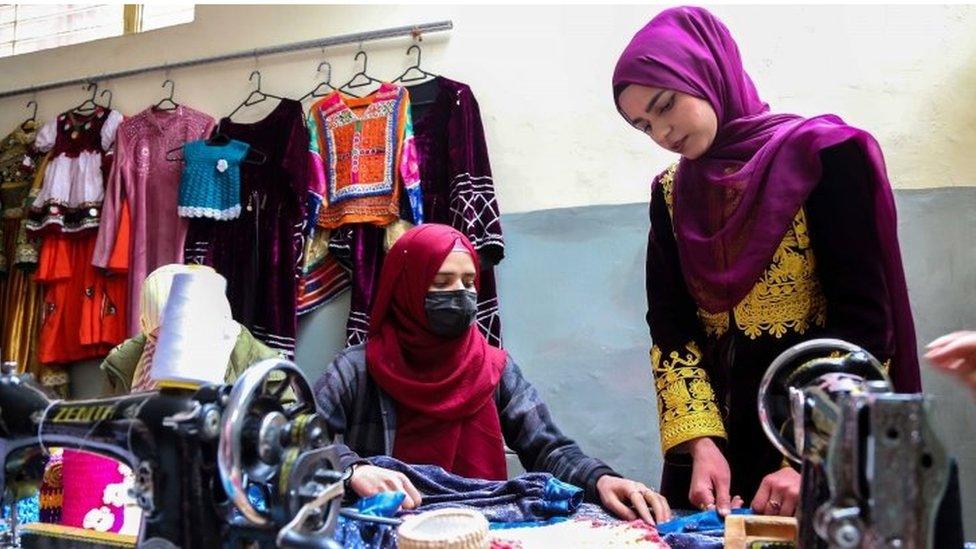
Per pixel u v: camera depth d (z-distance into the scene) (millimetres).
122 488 1340
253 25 3062
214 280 936
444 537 792
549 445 1698
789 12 2406
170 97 3148
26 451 1048
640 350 2477
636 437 2449
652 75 1463
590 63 2631
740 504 1301
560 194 2619
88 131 3111
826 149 1369
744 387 1452
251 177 2826
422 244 1761
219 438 814
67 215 3062
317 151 2756
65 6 3545
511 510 1298
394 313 1817
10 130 3418
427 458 1693
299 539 770
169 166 2969
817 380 792
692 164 1551
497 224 2547
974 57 2250
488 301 2520
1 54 3607
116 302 2986
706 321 1527
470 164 2596
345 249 2686
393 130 2674
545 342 2568
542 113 2664
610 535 1122
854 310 1307
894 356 1364
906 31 2309
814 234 1381
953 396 2166
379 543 1033
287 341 2654
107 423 927
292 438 850
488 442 1733
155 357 890
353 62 2912
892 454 626
